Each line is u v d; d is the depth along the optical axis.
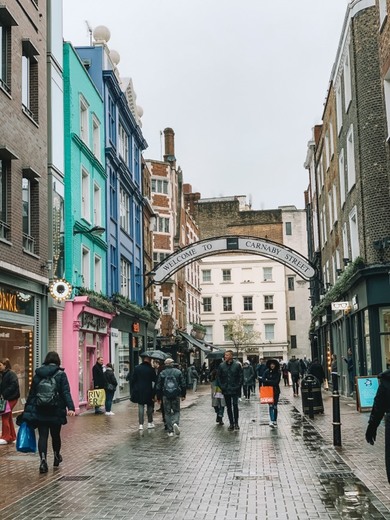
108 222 31.06
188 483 9.58
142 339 39.03
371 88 24.17
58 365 11.10
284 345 78.00
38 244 20.69
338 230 32.88
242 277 79.75
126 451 13.03
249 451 12.84
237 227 85.31
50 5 23.00
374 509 7.71
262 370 35.31
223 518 7.49
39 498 8.65
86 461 11.77
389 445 6.97
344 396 30.62
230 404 17.14
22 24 19.97
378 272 23.03
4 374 15.14
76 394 23.72
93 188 28.39
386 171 23.78
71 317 23.94
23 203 19.98
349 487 9.06
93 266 28.16
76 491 9.08
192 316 69.94
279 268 79.38
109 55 33.06
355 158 25.62
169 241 58.12
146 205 43.00
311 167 49.06
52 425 10.84
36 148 20.88
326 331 40.84
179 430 16.05
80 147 26.14
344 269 28.30
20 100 19.45
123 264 35.94
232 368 17.16
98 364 23.28
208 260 80.38
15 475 10.43
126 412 24.34
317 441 14.15
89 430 17.38
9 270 17.69
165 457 12.16
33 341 20.12
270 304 79.12
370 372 23.81
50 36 22.89
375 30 24.30
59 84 23.92
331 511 7.69
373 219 23.73
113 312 29.28
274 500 8.37
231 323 76.44
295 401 28.19
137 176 40.12
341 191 30.91
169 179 58.69
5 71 18.73
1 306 17.70
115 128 33.22
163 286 55.84
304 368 40.34
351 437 14.56
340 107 30.39
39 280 20.39
